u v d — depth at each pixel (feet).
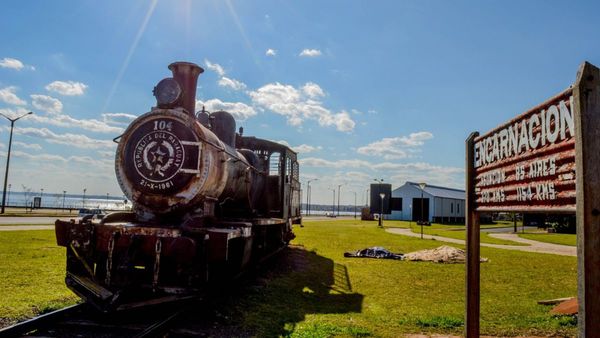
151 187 22.59
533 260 50.88
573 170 9.44
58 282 26.99
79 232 21.20
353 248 59.36
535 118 11.17
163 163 22.58
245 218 30.32
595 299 8.63
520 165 11.98
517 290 31.12
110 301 19.21
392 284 32.48
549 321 21.85
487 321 21.90
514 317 22.76
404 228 131.23
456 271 39.88
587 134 8.87
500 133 13.42
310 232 92.68
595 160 8.86
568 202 9.64
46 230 66.33
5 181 124.47
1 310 20.03
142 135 23.15
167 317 19.57
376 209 219.61
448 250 50.34
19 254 37.65
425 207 212.02
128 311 21.02
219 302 23.08
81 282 20.47
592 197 8.77
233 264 26.00
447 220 227.40
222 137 29.68
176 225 21.99
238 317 20.80
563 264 47.62
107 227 20.84
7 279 26.78
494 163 13.79
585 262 8.70
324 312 23.08
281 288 28.63
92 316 20.13
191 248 19.85
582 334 8.69
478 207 15.20
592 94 8.98
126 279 20.25
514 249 67.00
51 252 40.14
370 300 26.78
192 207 22.70
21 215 119.24
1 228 66.44
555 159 10.18
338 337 18.24
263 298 25.22
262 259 33.50
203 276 20.35
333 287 30.58
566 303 24.00
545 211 10.60
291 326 19.76
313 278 33.63
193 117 24.48
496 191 13.60
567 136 9.71
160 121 22.97
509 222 253.44
